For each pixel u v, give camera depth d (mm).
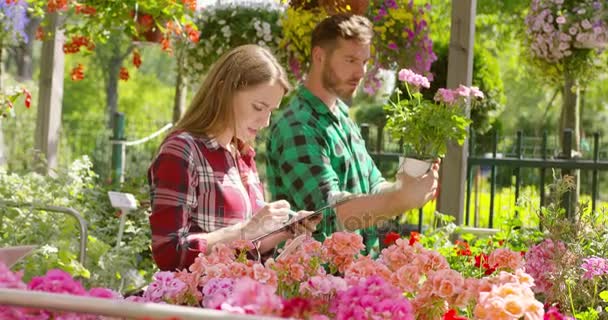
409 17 4426
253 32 5402
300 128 2936
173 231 2441
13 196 4785
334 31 2977
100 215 5789
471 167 5602
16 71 20375
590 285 3006
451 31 4199
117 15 5574
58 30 5906
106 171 9359
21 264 3916
